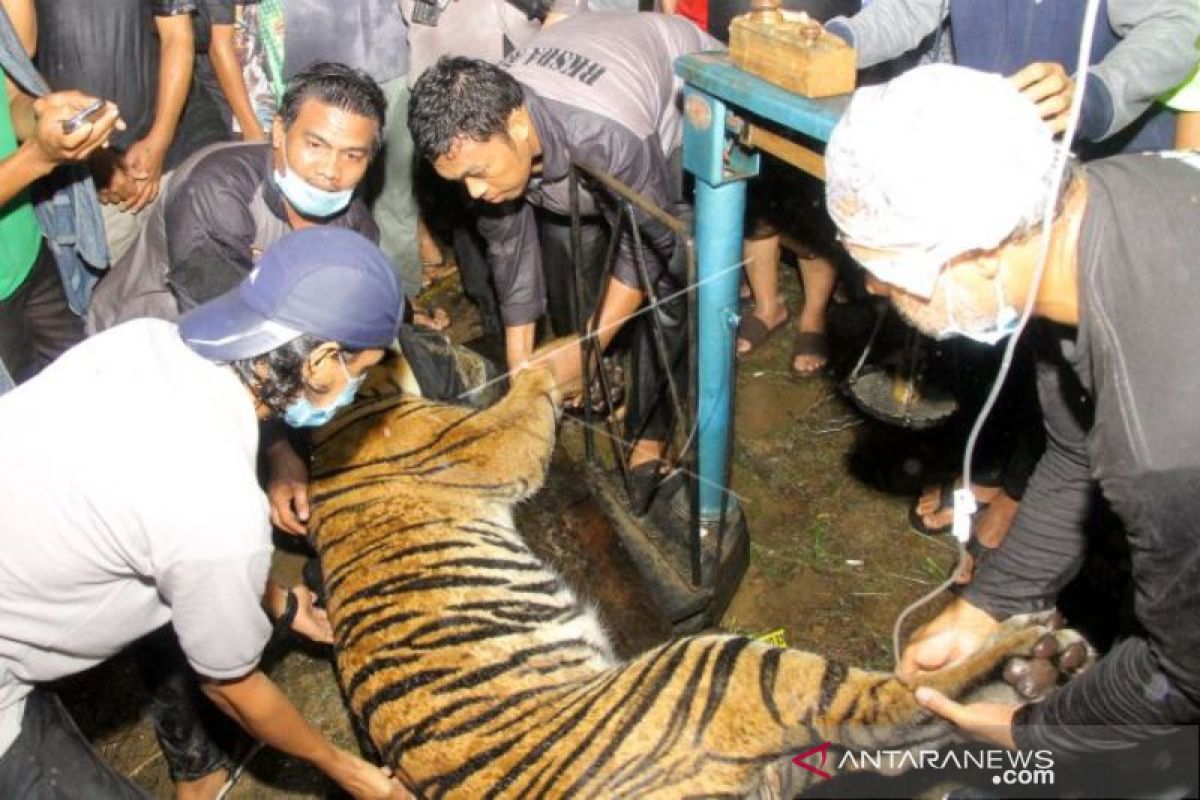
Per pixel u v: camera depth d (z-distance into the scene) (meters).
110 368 1.80
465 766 2.25
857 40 2.60
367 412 3.12
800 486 3.58
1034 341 1.88
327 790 2.87
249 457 1.83
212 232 2.77
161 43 3.60
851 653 3.04
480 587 2.63
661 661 2.32
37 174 2.78
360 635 2.55
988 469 3.22
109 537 1.78
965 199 1.31
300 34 3.70
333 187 2.72
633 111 2.84
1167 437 1.35
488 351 3.94
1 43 2.91
